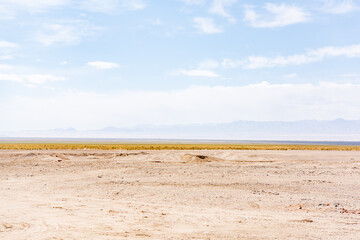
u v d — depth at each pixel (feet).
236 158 165.07
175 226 40.91
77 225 40.88
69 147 265.13
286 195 67.10
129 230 38.75
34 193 66.33
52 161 139.95
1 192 67.31
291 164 135.85
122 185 78.23
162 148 263.08
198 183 82.38
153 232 38.01
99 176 94.22
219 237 36.24
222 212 49.80
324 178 94.02
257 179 90.84
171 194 66.44
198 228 40.04
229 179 90.22
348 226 41.60
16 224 41.19
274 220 44.65
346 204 58.23
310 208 54.03
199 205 55.52
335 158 168.55
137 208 51.98
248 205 56.13
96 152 196.85
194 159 148.77
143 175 96.94
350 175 100.89
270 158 166.91
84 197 62.13
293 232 38.47
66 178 90.22
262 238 35.99
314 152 197.57
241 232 38.32
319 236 36.91
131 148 257.96
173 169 112.98
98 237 35.78
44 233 37.17
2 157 152.05
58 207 51.96
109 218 44.83
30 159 144.77
